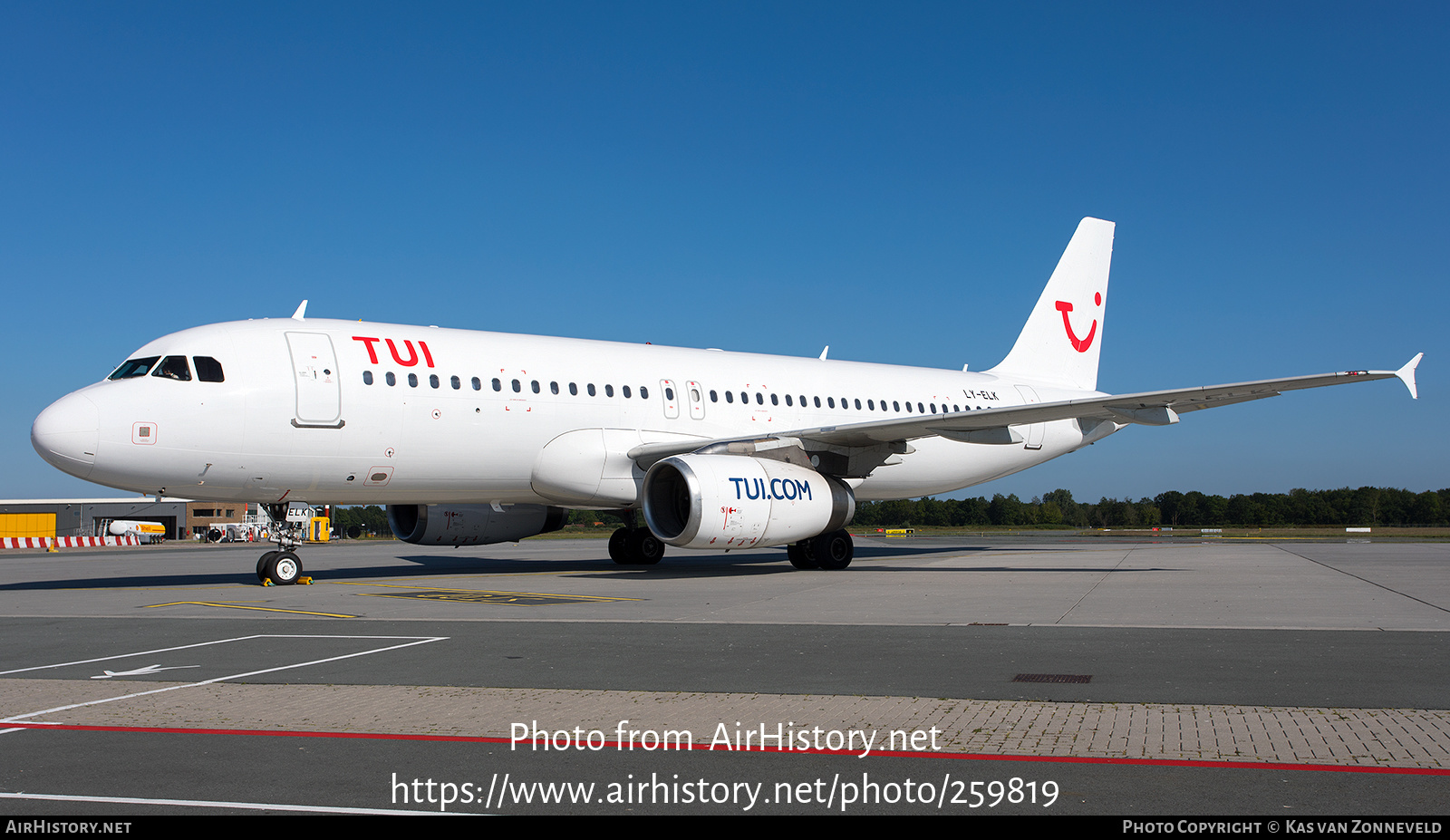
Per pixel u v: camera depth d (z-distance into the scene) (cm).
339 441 1725
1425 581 1720
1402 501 9894
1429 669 820
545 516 2286
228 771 541
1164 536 5109
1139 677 793
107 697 733
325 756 571
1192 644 966
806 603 1389
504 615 1233
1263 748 571
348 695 738
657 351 2170
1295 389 1783
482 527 2206
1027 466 2702
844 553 2111
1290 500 10125
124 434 1584
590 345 2080
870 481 2425
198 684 780
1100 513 10775
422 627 1117
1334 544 3675
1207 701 697
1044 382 2808
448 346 1877
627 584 1734
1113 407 1839
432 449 1809
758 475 1880
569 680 798
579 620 1184
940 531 6562
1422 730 607
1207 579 1791
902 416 2428
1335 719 638
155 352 1675
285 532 1789
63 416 1569
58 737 615
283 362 1700
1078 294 2886
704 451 1928
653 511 1884
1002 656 905
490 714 675
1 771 540
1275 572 1975
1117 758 554
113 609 1338
